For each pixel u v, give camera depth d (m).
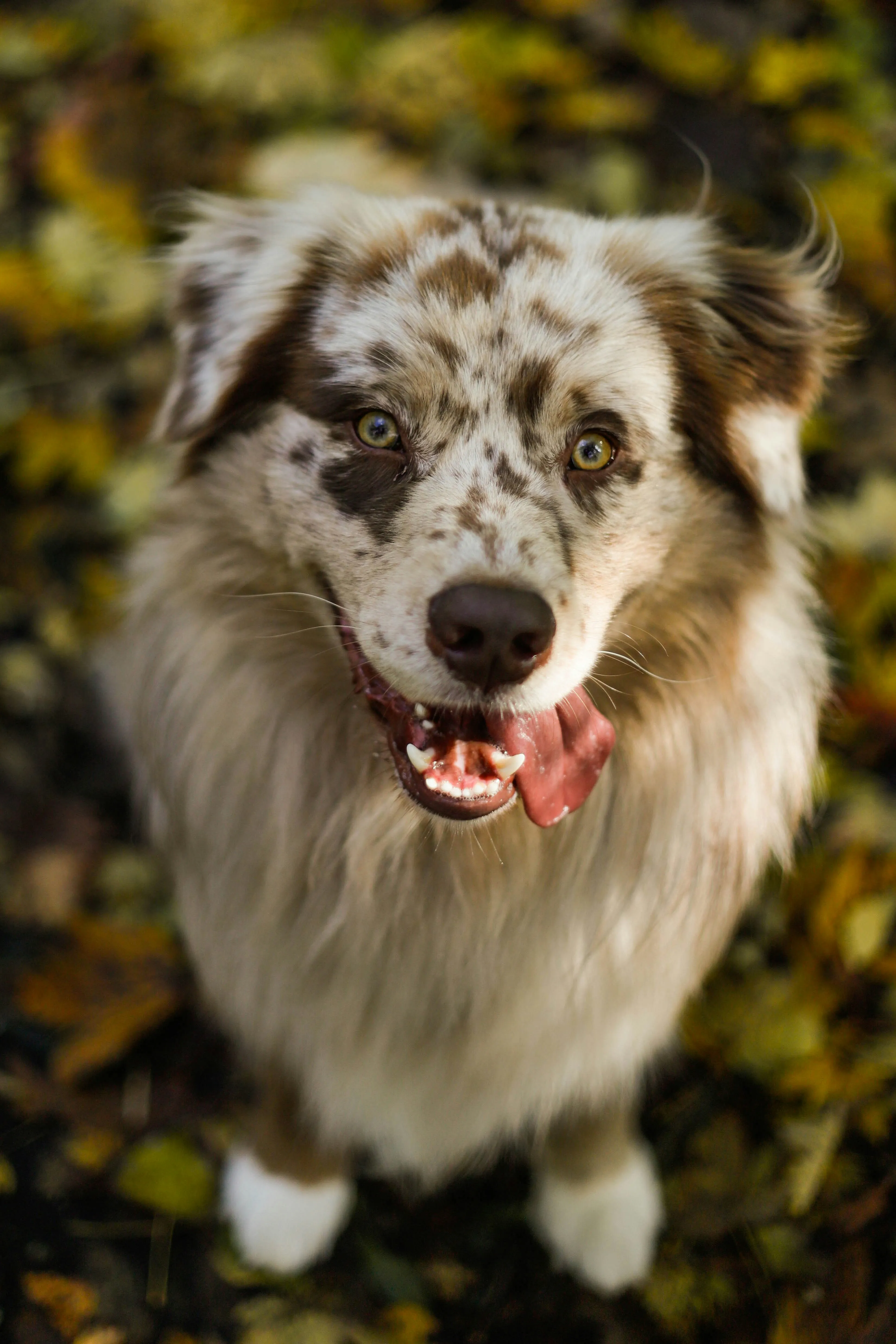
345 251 2.09
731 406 2.14
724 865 2.25
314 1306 2.39
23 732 3.36
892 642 3.28
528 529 1.84
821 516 3.37
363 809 2.14
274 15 4.44
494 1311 2.40
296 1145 2.45
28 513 3.72
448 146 4.15
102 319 3.90
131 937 2.95
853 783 3.04
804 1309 2.32
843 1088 2.60
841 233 3.81
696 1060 2.73
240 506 2.15
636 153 4.09
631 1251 2.41
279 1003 2.28
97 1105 2.71
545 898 2.18
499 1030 2.21
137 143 4.18
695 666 2.19
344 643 2.02
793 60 4.14
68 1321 2.34
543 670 1.76
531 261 2.02
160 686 2.29
